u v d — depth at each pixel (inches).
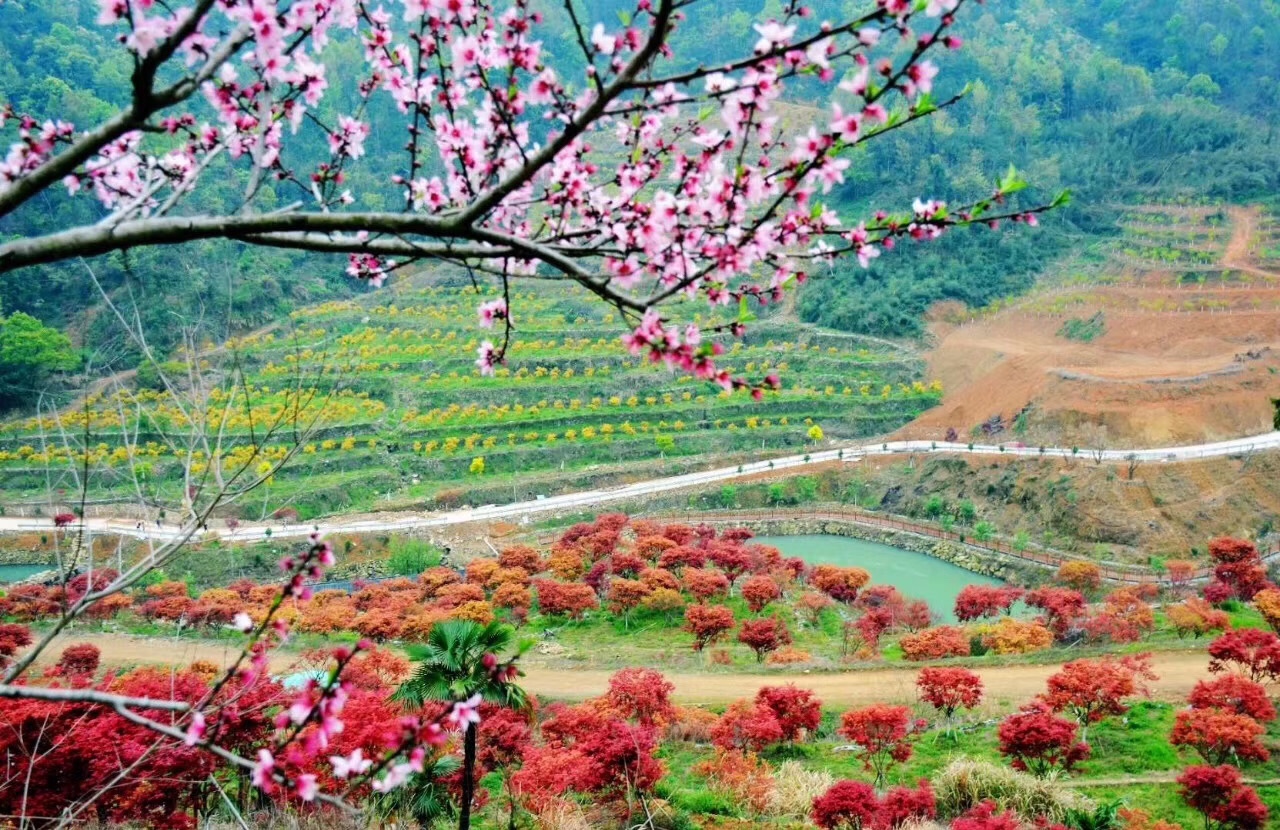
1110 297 3946.9
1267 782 1018.1
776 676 1533.0
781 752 1197.7
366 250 189.2
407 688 669.9
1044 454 2962.6
